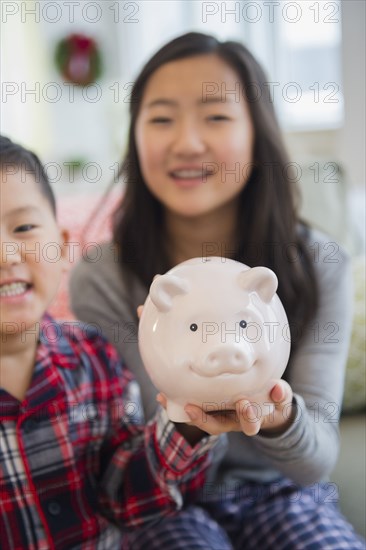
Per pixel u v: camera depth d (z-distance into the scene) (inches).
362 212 62.3
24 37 93.4
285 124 84.9
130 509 29.8
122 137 82.4
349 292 38.2
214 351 21.4
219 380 22.0
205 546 32.4
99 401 31.3
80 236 53.0
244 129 36.3
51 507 28.8
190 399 22.9
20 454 28.4
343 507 36.6
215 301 22.2
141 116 36.5
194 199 35.6
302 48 85.0
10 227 26.8
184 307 22.3
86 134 100.4
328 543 32.3
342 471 38.4
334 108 84.0
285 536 33.4
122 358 37.2
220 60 36.0
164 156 35.5
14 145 28.4
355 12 77.2
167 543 32.8
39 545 28.5
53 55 93.1
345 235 56.4
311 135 84.6
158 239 38.9
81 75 92.1
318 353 35.4
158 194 36.5
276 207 37.6
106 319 37.9
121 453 30.4
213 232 38.6
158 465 28.1
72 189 86.3
